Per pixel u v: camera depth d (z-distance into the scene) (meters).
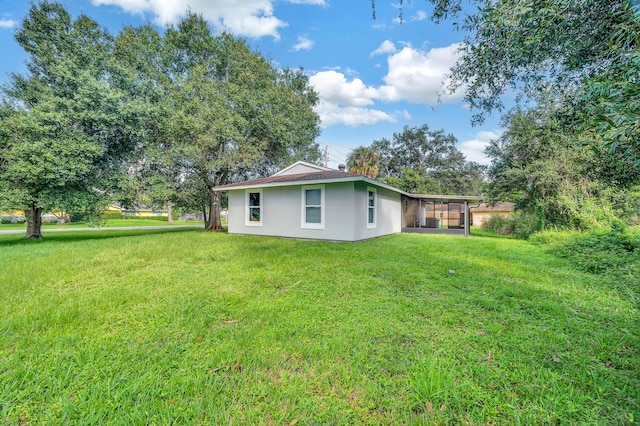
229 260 5.77
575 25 1.96
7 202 8.33
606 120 1.62
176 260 5.79
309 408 1.59
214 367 1.98
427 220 18.48
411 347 2.25
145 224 24.19
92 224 10.16
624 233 6.69
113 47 13.09
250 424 1.47
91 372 1.90
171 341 2.36
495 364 2.01
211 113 12.49
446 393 1.68
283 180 10.02
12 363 2.00
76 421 1.48
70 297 3.46
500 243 9.17
